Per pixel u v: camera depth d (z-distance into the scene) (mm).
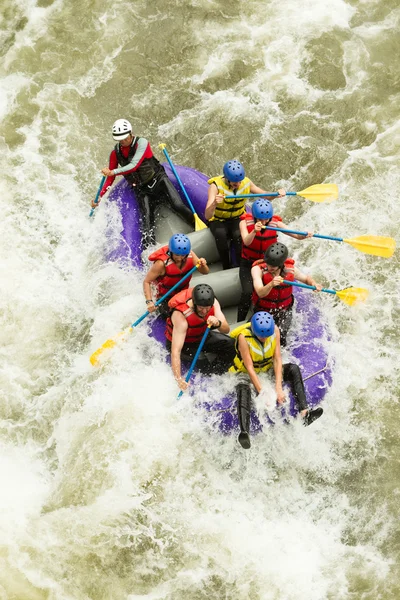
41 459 23391
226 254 25484
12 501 21984
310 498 22312
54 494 22203
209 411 22109
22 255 28750
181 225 27219
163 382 23078
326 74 35469
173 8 38125
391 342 25891
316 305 24453
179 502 21953
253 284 22859
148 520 21578
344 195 30906
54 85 35344
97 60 36344
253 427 22016
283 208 30578
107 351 23969
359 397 24344
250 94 34781
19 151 32656
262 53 36375
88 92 35094
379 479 22688
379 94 34750
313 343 23250
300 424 22141
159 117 34156
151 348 23859
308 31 37250
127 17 37906
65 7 38250
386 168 31844
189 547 21141
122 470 22203
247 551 21078
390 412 24078
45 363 25828
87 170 32031
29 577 20391
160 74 35750
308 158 32344
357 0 38156
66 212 30297
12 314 27031
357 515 21938
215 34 37250
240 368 22109
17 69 36031
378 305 26969
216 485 22344
